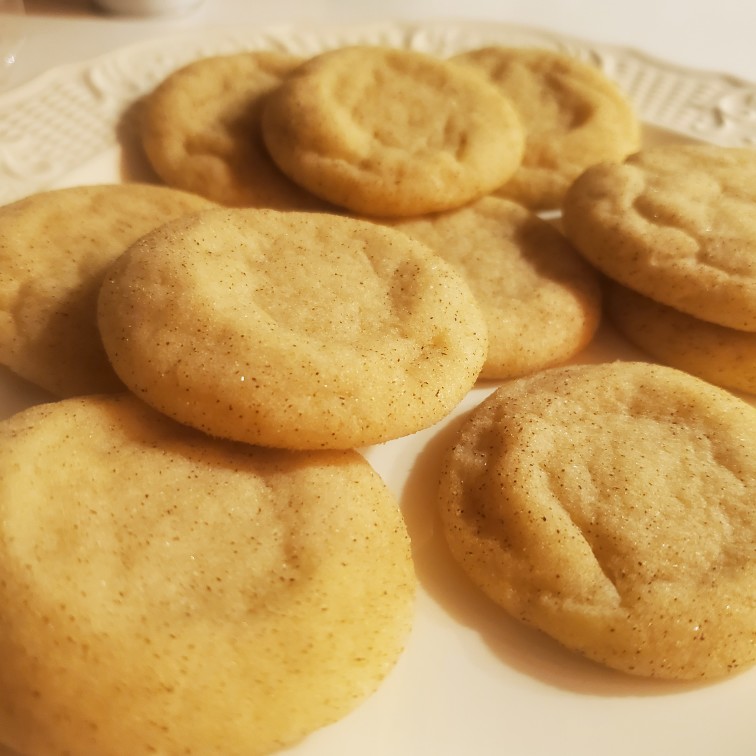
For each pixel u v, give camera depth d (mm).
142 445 157
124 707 122
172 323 155
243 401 149
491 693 144
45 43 305
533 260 218
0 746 126
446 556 164
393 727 138
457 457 171
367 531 150
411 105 243
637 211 205
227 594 136
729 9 363
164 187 221
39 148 242
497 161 230
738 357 195
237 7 348
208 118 248
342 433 151
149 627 128
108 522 141
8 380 183
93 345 178
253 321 156
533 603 150
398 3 356
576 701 143
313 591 138
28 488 141
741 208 202
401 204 219
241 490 152
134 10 324
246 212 187
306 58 277
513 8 356
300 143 226
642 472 162
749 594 145
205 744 123
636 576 148
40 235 194
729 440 169
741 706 143
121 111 261
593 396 179
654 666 143
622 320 213
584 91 265
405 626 143
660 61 303
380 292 175
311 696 129
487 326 195
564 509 158
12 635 125
